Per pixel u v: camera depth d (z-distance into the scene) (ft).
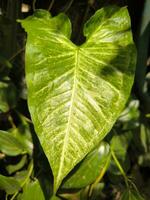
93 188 0.83
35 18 0.71
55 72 0.66
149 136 0.94
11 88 0.79
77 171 0.78
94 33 0.73
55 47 0.68
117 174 0.85
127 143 0.88
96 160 0.78
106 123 0.66
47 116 0.64
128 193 0.79
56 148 0.63
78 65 0.68
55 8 0.87
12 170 0.83
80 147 0.64
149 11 0.88
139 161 0.97
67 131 0.64
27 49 0.66
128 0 0.91
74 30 0.88
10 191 0.75
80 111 0.66
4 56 0.82
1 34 0.83
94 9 0.87
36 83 0.65
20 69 0.85
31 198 0.77
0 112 0.82
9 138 0.77
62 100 0.65
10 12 0.81
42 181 0.79
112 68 0.69
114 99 0.67
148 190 1.00
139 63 0.92
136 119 0.89
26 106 0.85
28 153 0.80
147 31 0.90
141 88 0.94
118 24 0.73
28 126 0.81
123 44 0.72
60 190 0.80
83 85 0.67
